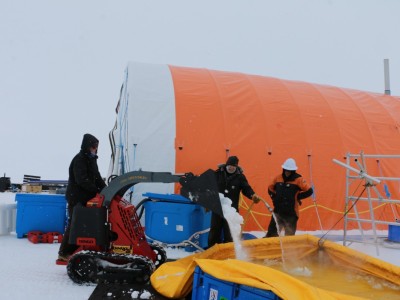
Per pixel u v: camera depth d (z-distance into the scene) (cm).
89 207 516
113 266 493
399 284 422
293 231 684
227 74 1138
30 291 460
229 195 661
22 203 843
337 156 1055
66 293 454
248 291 336
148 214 764
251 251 511
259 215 955
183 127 951
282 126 1034
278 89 1126
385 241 901
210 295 378
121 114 1071
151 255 546
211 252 467
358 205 1055
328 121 1093
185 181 471
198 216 743
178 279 434
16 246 750
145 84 991
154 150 919
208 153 944
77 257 489
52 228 846
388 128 1165
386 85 1491
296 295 300
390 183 1099
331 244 517
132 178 511
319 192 1017
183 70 1093
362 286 429
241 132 988
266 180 970
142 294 439
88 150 568
